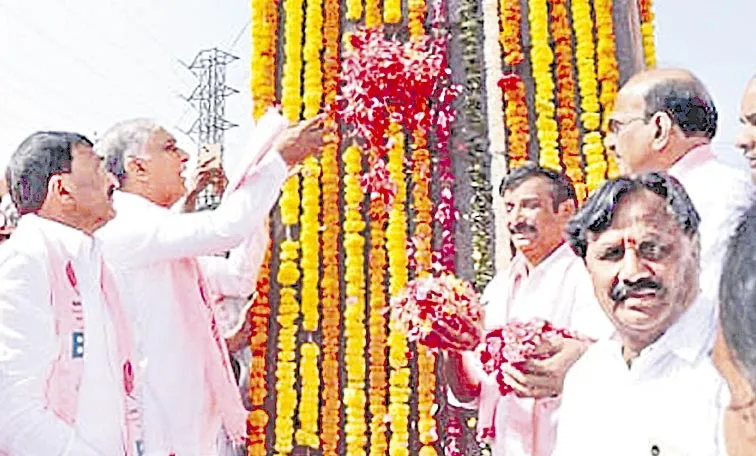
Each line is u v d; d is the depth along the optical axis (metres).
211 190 3.18
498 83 3.05
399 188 3.06
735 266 1.31
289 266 3.08
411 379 2.96
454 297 2.41
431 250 3.02
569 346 2.13
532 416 2.31
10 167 2.45
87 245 2.44
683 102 1.99
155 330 2.57
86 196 2.44
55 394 2.21
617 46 3.09
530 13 3.11
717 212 1.49
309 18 3.22
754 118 1.74
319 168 3.12
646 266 1.47
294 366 3.02
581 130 3.04
